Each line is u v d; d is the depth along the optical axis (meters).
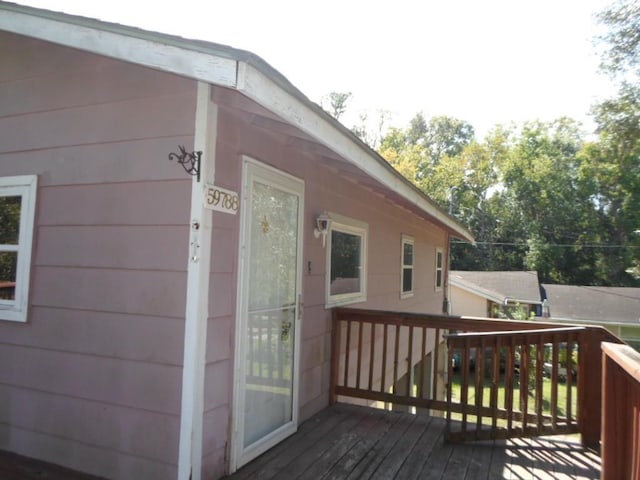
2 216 3.16
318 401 4.15
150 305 2.58
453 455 3.20
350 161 3.18
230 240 2.74
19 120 3.11
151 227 2.61
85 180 2.84
